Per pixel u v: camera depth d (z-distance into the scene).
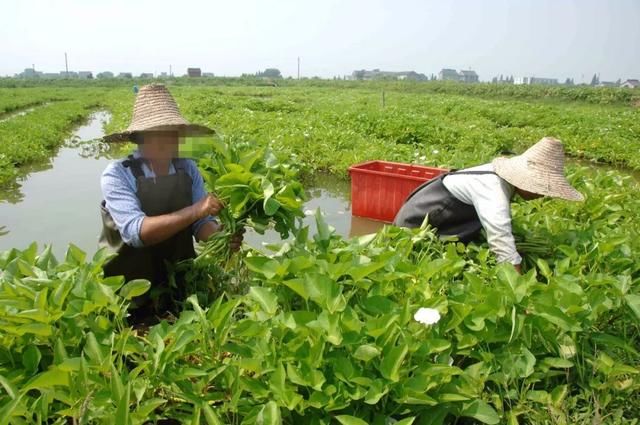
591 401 2.33
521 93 41.75
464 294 2.51
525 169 3.25
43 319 2.14
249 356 2.17
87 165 10.70
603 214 4.49
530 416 2.22
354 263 2.56
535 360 2.31
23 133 13.20
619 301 2.65
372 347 2.00
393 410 2.11
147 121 2.94
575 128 14.70
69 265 2.70
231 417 2.21
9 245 5.51
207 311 2.50
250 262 2.38
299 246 2.84
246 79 82.25
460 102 27.75
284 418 2.10
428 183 3.89
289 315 2.22
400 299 2.59
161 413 2.22
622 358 2.62
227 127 14.29
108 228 3.18
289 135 10.97
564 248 3.16
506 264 2.55
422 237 3.39
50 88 60.41
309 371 2.04
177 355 2.17
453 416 2.26
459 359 2.51
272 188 2.65
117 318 2.40
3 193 7.85
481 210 3.35
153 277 3.40
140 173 3.14
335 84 67.50
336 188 8.35
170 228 2.90
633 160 10.92
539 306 2.34
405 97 36.66
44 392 1.92
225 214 2.91
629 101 35.25
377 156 9.05
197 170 3.45
